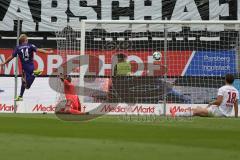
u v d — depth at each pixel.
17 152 17.52
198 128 28.47
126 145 19.77
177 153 17.52
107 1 61.97
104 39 57.00
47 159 15.98
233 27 54.34
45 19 61.19
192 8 61.88
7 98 54.50
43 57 58.78
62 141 21.03
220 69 55.84
